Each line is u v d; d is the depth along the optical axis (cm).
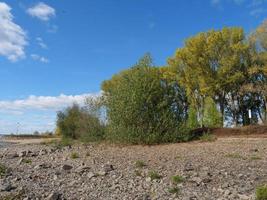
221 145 2908
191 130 3878
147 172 1739
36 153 2983
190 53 5706
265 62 5531
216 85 5562
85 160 2316
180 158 2231
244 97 6153
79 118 4862
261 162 1975
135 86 3478
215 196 1273
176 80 5716
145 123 3403
